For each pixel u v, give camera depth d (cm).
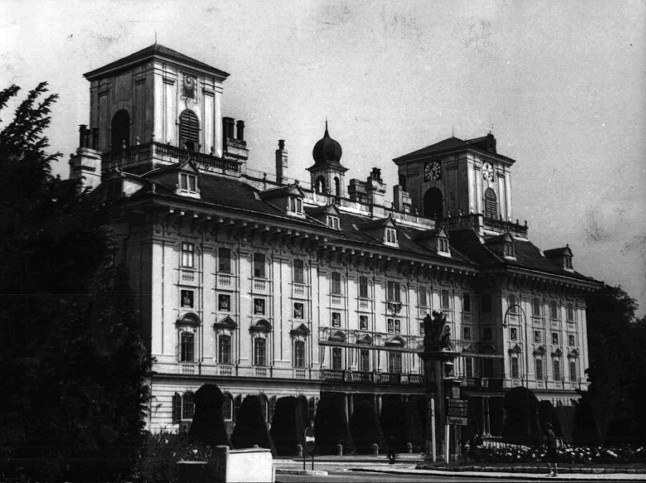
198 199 7056
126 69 8119
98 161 7262
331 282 8381
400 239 9512
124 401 2970
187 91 8188
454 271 9650
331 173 10206
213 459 2970
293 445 6694
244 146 8794
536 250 11025
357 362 8519
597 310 10719
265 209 7719
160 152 7706
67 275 2828
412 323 9225
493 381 9769
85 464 2975
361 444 7262
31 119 3041
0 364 2642
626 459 5122
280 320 7700
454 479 3988
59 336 2770
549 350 10481
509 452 5294
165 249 6894
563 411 8462
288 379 7612
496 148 11169
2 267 2708
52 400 2720
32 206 2869
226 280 7312
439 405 5312
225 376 7112
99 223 3031
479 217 10512
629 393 6359
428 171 11038
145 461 3189
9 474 2731
